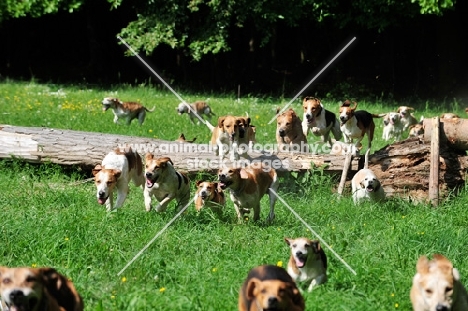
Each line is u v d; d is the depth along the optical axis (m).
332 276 8.25
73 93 24.16
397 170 12.69
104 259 8.88
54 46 33.22
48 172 13.23
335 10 26.98
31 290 5.80
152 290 7.72
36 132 13.52
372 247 9.55
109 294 7.70
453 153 12.68
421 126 17.31
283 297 6.20
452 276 6.55
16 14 27.69
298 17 26.83
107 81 30.80
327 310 7.20
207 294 7.56
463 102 27.05
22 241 9.16
